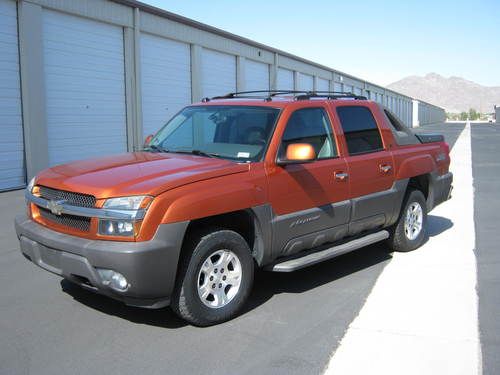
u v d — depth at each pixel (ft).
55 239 14.23
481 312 15.93
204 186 14.40
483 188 41.57
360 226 19.60
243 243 15.30
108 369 12.39
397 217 21.58
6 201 35.19
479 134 144.05
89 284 14.11
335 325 14.98
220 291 15.01
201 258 14.32
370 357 13.05
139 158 16.69
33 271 19.71
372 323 15.12
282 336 14.25
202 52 65.46
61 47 44.93
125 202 13.38
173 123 19.70
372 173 19.76
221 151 16.96
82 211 13.80
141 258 13.06
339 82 129.90
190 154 17.22
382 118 21.39
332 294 17.52
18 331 14.46
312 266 20.74
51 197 14.97
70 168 16.07
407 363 12.75
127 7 51.19
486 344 13.76
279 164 16.22
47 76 43.78
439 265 20.84
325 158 18.17
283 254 16.83
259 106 17.87
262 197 15.65
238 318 15.44
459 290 17.88
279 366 12.59
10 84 40.55
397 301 16.87
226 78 72.13
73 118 46.60
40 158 42.86
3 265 20.47
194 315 14.35
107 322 15.08
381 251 22.94
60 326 14.79
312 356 13.11
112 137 51.19
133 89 53.01
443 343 13.82
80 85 47.14
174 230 13.52
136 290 13.25
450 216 30.73
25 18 40.88
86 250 13.41
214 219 15.26
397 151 21.50
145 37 55.21
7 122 40.47
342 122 19.31
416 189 23.13
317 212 17.39
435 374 12.24
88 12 46.62
